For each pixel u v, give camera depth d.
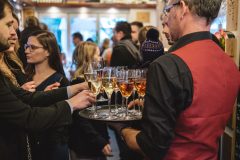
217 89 1.22
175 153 1.23
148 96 1.19
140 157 1.81
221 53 1.30
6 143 1.35
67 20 8.00
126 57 3.72
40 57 2.41
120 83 1.63
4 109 1.26
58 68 2.49
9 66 1.82
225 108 1.28
